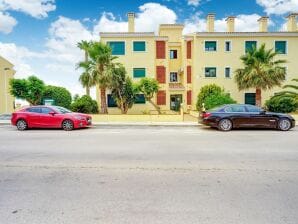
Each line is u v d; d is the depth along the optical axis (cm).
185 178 580
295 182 552
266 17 3238
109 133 1426
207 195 479
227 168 663
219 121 1509
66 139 1185
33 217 395
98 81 2392
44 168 672
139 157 795
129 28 3259
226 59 3152
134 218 389
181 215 398
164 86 3278
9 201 457
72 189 514
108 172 631
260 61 2614
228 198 464
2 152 883
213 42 3164
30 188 522
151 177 589
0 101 3578
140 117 2266
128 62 3166
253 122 1505
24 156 816
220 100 2294
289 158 775
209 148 942
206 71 3166
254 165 692
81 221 381
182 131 1523
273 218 388
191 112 2889
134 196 475
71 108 2458
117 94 2608
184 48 3338
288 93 2400
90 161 745
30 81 2625
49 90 2659
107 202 448
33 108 1634
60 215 400
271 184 539
